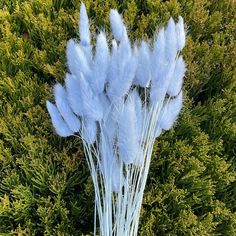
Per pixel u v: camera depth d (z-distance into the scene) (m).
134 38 0.84
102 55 0.45
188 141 0.74
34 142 0.72
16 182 0.68
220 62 0.85
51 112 0.52
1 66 0.83
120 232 0.54
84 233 0.67
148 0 0.91
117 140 0.49
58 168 0.70
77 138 0.72
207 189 0.69
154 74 0.47
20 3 0.93
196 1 0.92
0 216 0.67
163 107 0.53
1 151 0.71
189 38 0.84
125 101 0.51
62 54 0.81
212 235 0.66
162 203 0.67
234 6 0.96
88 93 0.47
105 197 0.54
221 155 0.76
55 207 0.66
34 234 0.65
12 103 0.79
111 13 0.51
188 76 0.80
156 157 0.70
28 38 0.91
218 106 0.76
